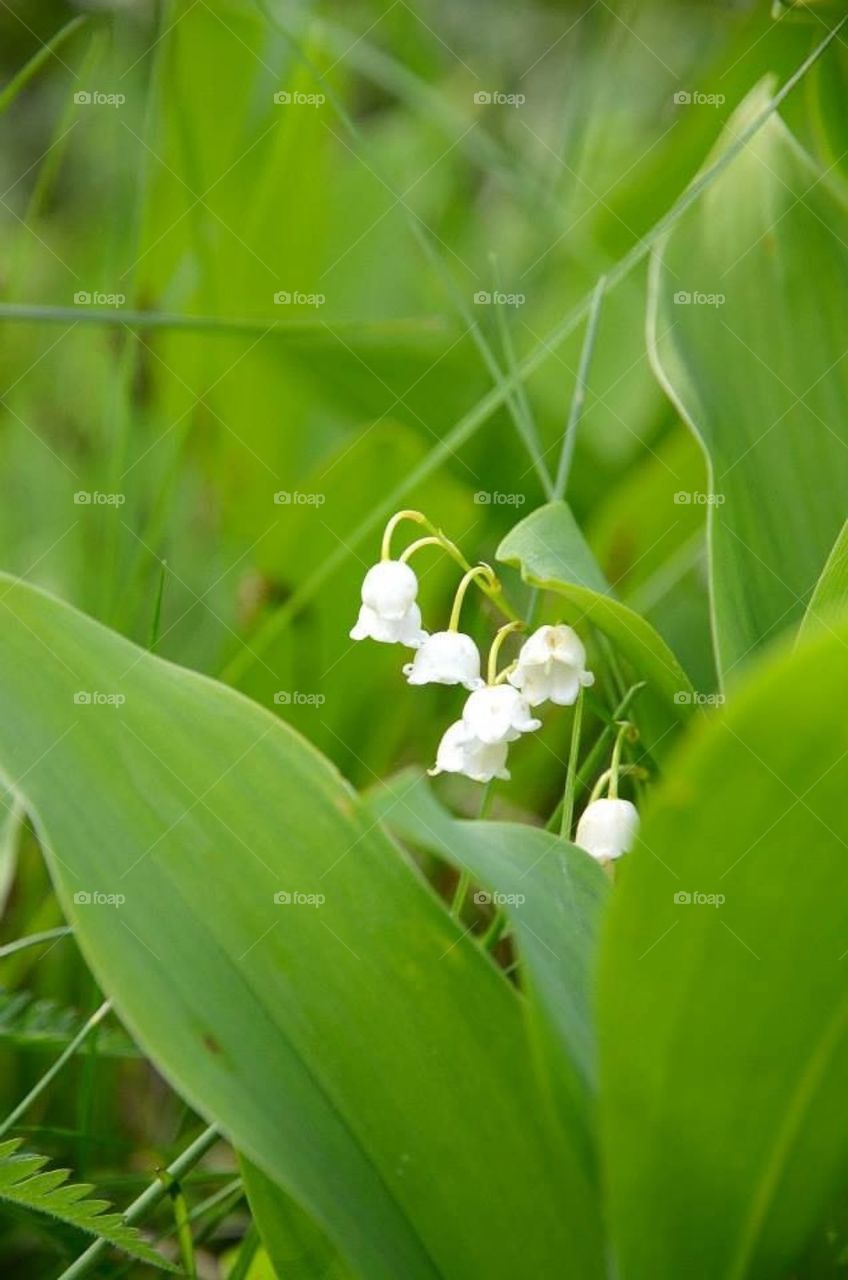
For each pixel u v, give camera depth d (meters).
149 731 0.28
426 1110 0.28
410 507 0.38
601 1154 0.27
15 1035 0.32
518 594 0.38
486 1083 0.28
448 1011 0.28
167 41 0.40
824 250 0.33
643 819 0.26
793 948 0.26
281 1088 0.27
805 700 0.25
